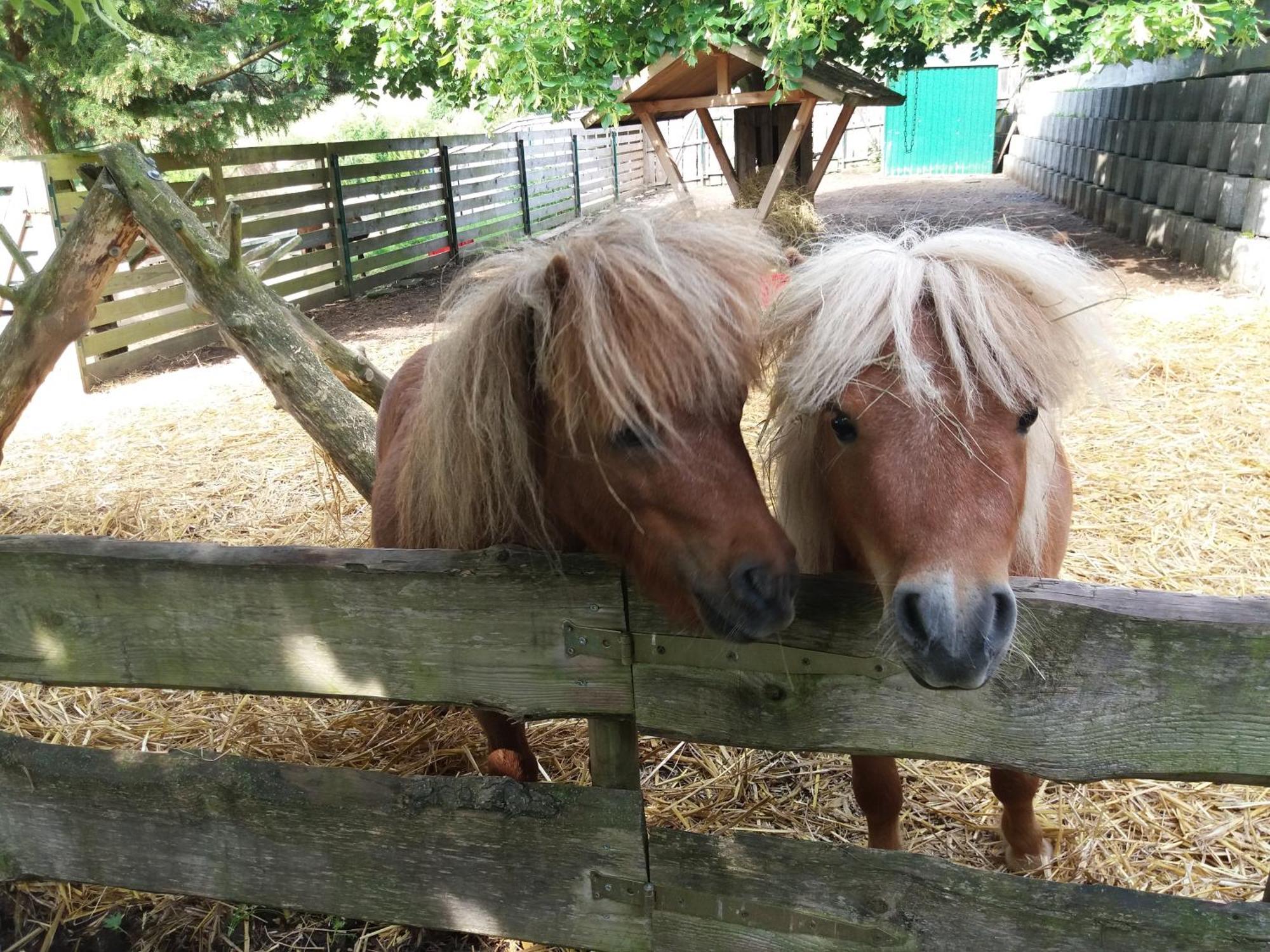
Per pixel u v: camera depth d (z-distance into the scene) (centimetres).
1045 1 682
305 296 1037
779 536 153
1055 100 1564
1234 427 476
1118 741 144
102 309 759
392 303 1057
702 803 262
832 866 163
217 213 906
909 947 162
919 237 196
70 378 709
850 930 165
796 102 815
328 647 178
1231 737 138
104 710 314
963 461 149
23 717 309
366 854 187
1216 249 825
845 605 152
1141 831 241
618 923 180
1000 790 224
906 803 258
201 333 888
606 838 173
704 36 693
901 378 155
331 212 1076
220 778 189
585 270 153
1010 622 139
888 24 662
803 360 168
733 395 158
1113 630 138
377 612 172
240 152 942
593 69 713
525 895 183
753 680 160
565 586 162
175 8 816
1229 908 146
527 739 289
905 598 142
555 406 165
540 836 176
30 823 205
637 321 147
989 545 144
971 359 154
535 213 1608
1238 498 403
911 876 159
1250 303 705
